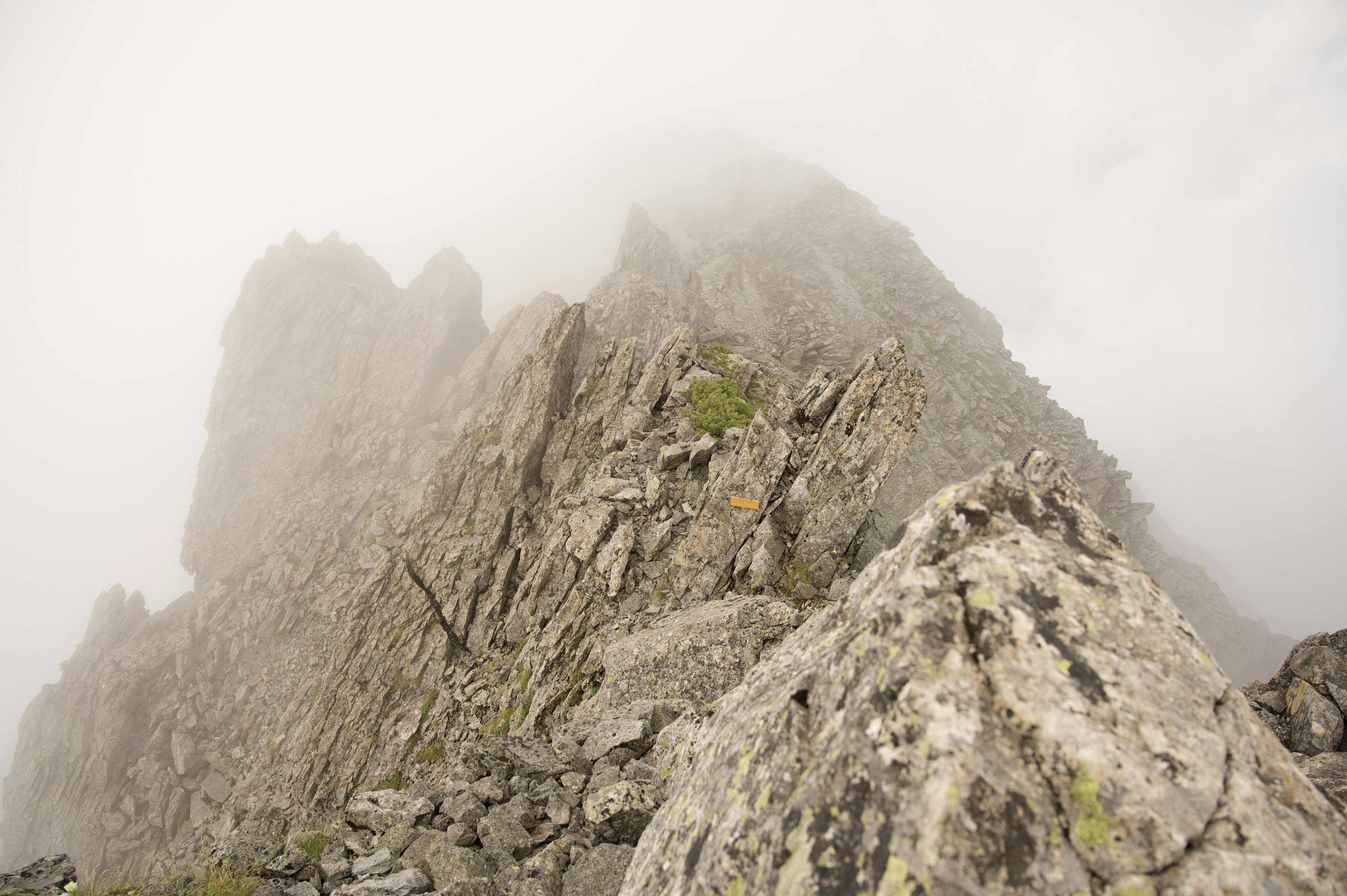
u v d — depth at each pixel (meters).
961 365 142.00
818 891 3.50
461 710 33.06
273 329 96.94
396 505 74.38
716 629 19.31
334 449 84.69
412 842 10.20
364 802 11.24
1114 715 3.79
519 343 87.44
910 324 155.12
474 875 8.94
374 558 67.69
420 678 37.25
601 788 11.29
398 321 95.44
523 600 35.69
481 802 11.30
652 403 45.31
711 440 34.53
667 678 18.73
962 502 5.12
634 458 37.25
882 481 25.95
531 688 27.23
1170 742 3.71
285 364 95.94
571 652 27.19
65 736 69.19
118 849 53.16
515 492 43.78
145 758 58.69
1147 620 4.30
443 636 38.69
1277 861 3.29
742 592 25.45
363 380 91.94
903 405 26.88
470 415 81.31
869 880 3.35
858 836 3.55
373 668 38.50
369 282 107.94
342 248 109.06
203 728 61.00
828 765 3.98
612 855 8.81
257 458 89.75
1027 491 5.16
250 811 39.06
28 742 75.94
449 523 43.88
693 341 55.44
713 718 7.15
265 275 101.38
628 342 51.12
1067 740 3.65
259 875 9.42
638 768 11.44
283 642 66.44
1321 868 3.32
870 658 4.34
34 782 66.44
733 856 4.21
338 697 38.62
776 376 54.19
